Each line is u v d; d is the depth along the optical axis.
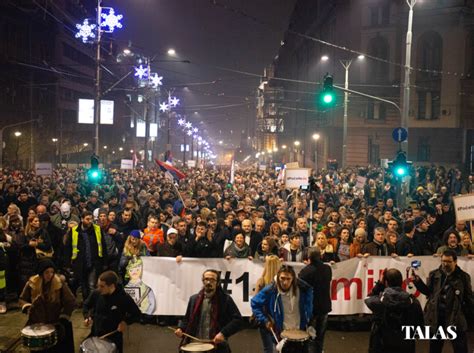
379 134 58.53
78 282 11.75
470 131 49.72
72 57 85.75
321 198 20.81
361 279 10.74
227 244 11.83
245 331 10.38
